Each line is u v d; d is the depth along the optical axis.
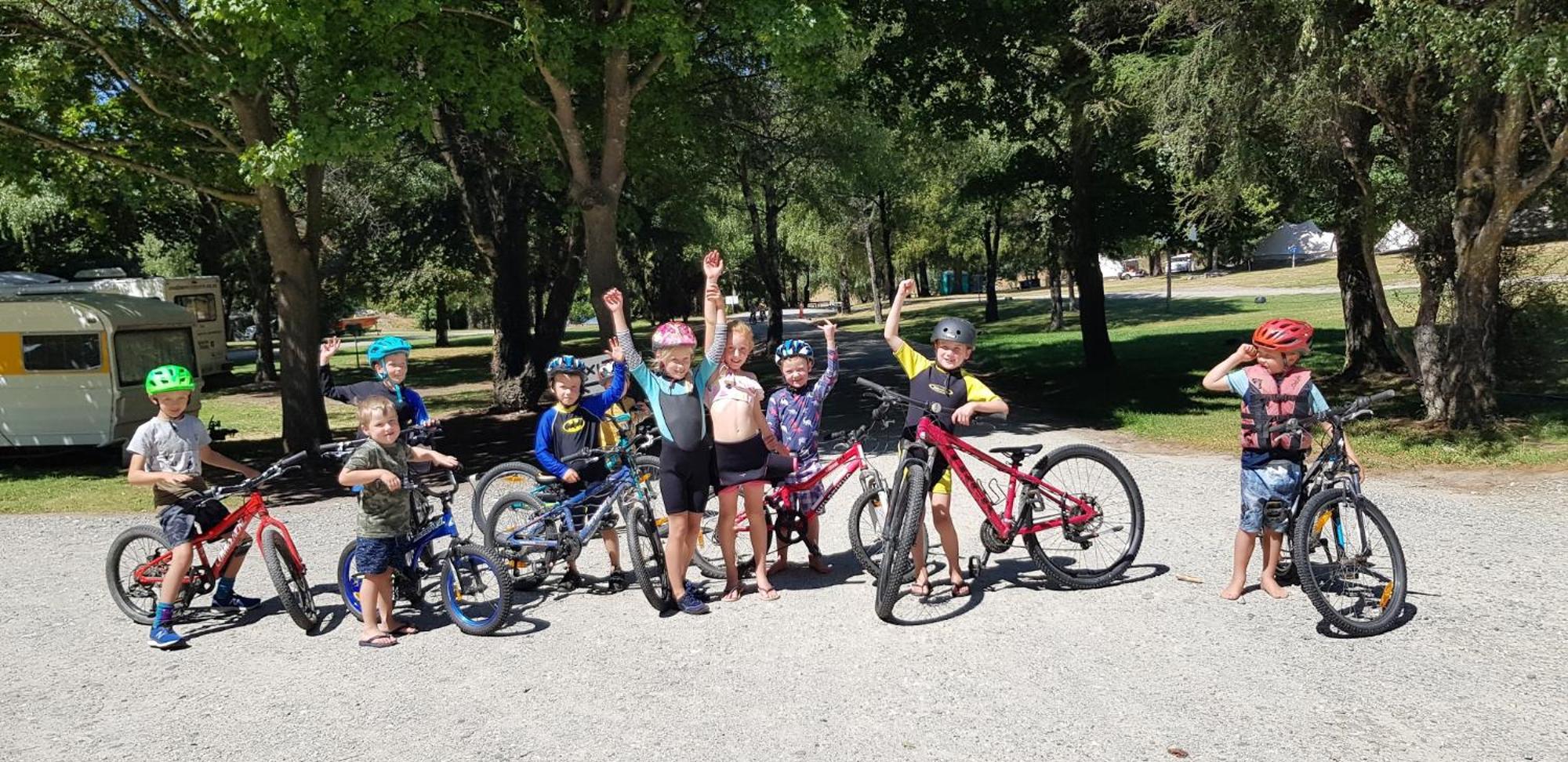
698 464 5.61
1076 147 17.67
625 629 5.52
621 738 4.14
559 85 12.20
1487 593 5.38
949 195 36.22
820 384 6.34
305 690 4.85
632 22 11.49
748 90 19.00
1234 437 11.29
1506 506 7.39
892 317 5.80
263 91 12.16
